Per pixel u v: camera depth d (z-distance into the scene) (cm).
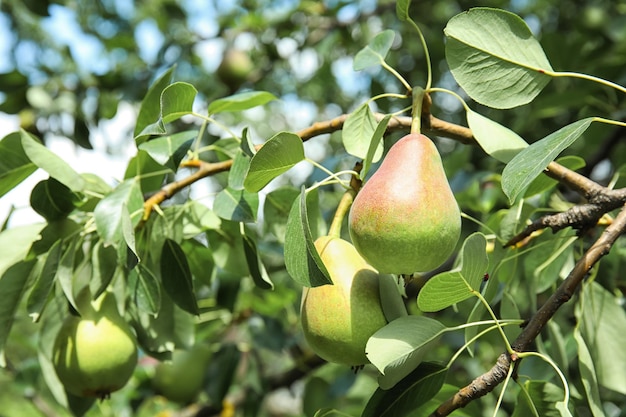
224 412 140
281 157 72
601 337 83
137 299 80
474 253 67
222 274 120
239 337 139
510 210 85
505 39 73
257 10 202
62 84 161
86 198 84
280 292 130
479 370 129
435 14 181
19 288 83
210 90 207
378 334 68
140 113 85
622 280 94
